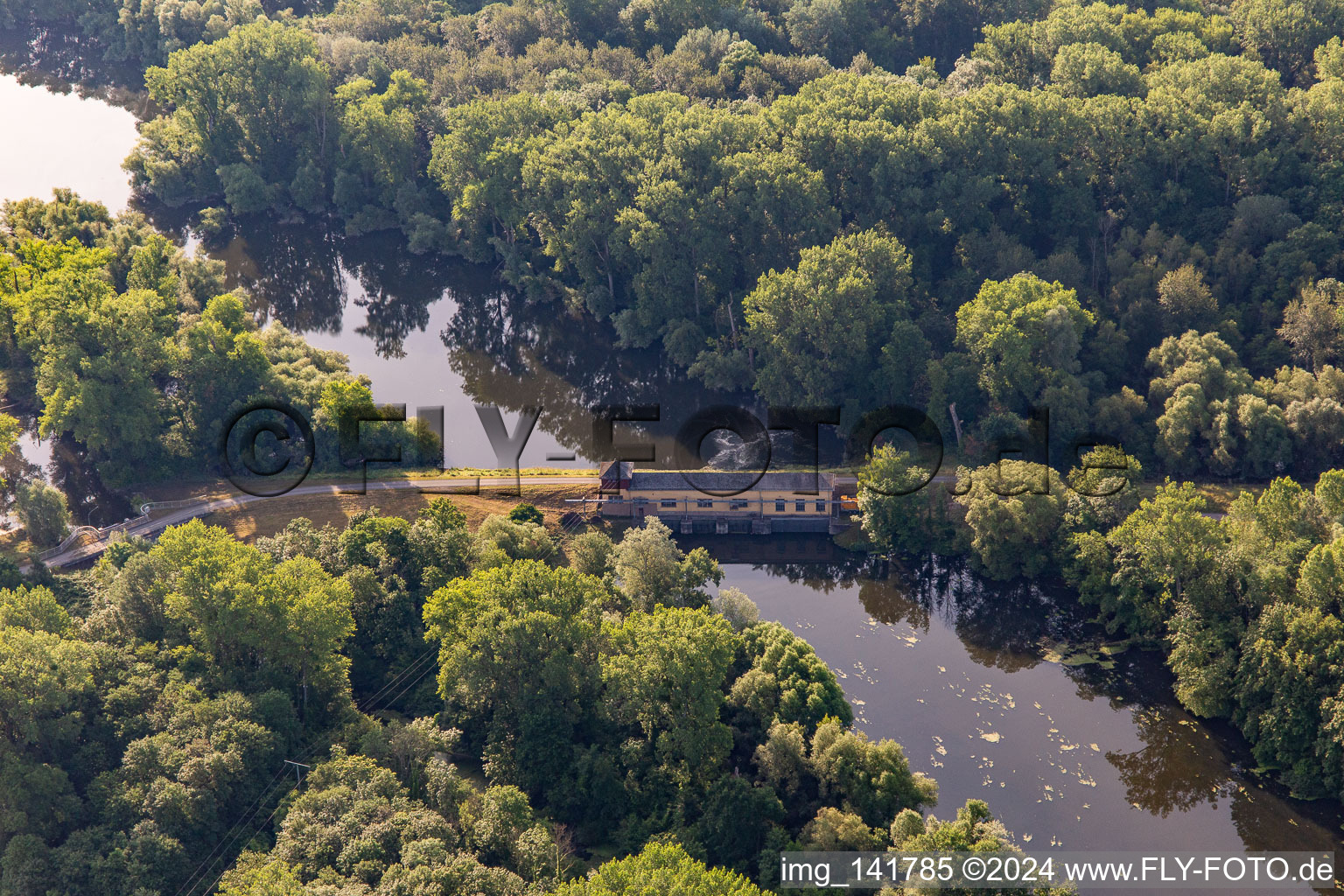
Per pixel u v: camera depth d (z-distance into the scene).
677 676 118.38
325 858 106.75
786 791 117.19
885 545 163.75
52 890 105.38
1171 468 170.50
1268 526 139.50
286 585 130.00
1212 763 128.25
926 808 122.75
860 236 193.75
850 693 139.75
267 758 119.06
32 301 180.38
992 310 178.88
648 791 118.81
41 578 144.75
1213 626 135.00
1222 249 193.12
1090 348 186.75
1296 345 178.88
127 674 126.44
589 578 137.62
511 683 125.81
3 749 113.25
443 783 114.31
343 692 130.88
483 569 142.75
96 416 172.62
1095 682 140.88
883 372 187.12
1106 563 148.75
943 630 151.12
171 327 193.50
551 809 118.06
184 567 129.50
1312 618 124.25
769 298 188.25
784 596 158.25
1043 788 125.81
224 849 112.19
